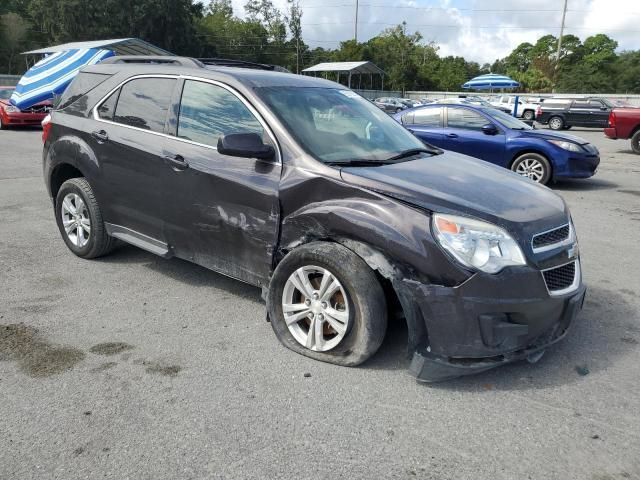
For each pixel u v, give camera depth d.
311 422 2.90
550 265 3.24
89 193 5.07
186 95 4.33
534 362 3.46
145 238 4.67
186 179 4.14
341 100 4.55
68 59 13.37
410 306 3.15
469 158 4.58
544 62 77.38
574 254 3.49
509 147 10.03
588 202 8.88
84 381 3.26
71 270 5.11
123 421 2.88
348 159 3.75
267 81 4.20
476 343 3.09
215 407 3.02
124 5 53.66
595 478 2.52
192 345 3.73
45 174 5.53
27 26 57.06
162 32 56.38
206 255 4.21
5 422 2.85
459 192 3.39
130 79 4.79
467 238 3.06
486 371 3.45
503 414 3.00
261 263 3.84
